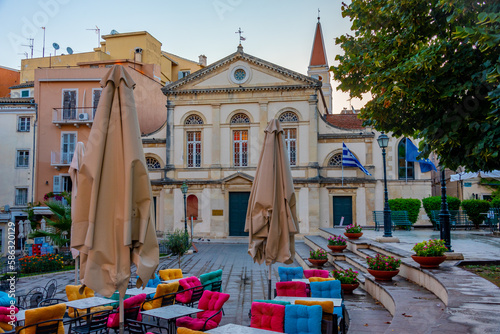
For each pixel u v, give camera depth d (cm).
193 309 834
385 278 1123
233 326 666
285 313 704
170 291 977
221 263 2112
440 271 1023
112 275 584
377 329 830
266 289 1441
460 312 698
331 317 730
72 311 973
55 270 1988
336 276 1189
